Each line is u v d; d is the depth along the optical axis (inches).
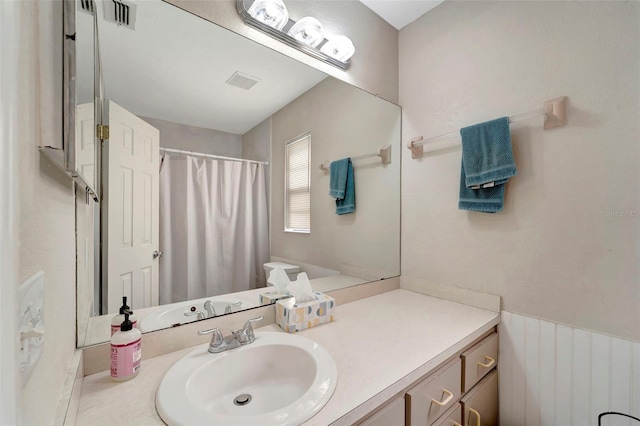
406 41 65.4
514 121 45.7
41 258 14.9
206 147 41.4
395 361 32.8
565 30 42.4
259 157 47.2
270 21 46.0
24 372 11.8
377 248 62.4
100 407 24.8
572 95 41.7
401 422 31.2
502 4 49.3
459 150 54.7
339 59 55.4
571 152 41.8
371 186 61.8
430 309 51.5
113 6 33.3
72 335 26.4
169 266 37.6
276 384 34.4
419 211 62.0
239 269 44.5
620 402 37.7
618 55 38.0
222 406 30.8
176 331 35.9
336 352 34.9
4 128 8.7
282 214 49.9
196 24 40.1
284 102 49.8
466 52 54.4
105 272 31.9
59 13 16.1
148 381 28.9
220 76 42.6
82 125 23.1
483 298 51.3
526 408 46.3
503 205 47.8
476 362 43.4
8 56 8.9
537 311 45.2
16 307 9.3
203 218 41.1
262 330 41.8
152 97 36.1
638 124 36.5
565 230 42.3
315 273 54.0
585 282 40.6
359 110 59.7
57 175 18.7
